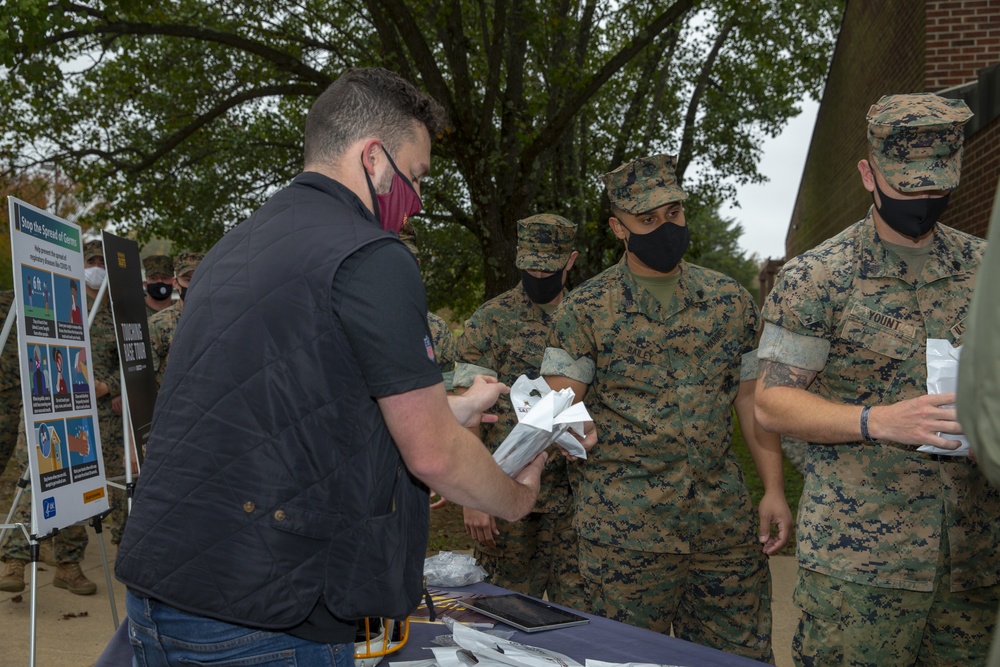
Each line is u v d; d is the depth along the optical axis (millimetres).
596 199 11570
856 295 2066
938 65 6957
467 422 1858
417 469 1438
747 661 1887
